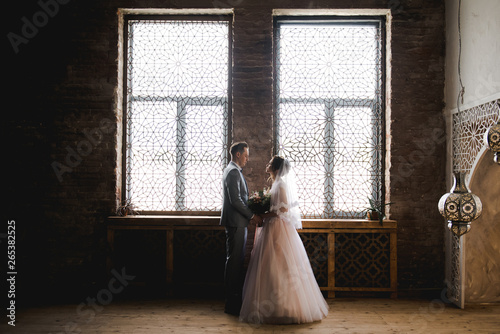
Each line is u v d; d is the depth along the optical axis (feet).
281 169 11.44
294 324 10.68
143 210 14.08
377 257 13.53
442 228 13.51
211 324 10.69
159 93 14.25
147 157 14.23
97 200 13.66
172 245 13.37
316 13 13.98
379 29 14.12
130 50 14.28
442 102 13.62
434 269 13.51
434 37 13.64
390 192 13.56
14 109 13.69
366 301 12.87
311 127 14.10
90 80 13.74
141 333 10.03
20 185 13.64
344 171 14.06
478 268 12.64
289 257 10.96
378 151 14.06
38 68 13.73
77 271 13.57
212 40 14.25
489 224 12.59
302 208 14.01
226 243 12.46
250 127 13.64
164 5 13.78
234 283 11.53
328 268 13.19
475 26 11.70
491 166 12.10
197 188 14.15
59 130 13.69
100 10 13.78
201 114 14.17
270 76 13.69
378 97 14.08
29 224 13.60
